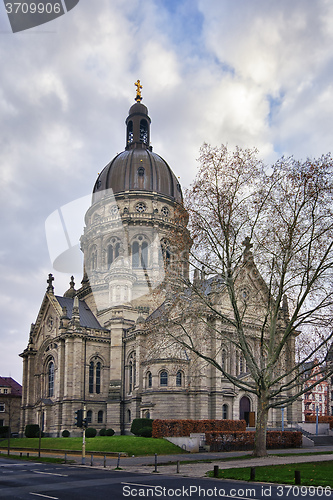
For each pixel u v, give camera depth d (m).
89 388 77.31
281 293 39.97
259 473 28.34
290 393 76.31
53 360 82.94
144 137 111.12
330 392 115.81
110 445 51.44
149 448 48.88
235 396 67.38
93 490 22.77
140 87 115.19
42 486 24.55
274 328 40.66
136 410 69.06
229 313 67.06
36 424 78.69
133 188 94.38
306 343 44.22
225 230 40.34
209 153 41.09
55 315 84.38
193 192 41.22
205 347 63.78
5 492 22.34
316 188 38.06
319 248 39.16
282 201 39.56
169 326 43.66
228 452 49.72
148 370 67.56
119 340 78.81
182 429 55.34
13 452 56.31
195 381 64.06
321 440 65.94
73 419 73.81
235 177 40.22
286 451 49.34
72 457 45.81
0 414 103.81
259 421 40.62
